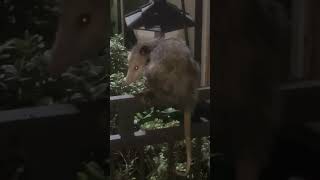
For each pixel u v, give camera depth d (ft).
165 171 5.97
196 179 5.89
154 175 5.96
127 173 5.84
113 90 5.80
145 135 5.88
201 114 5.73
